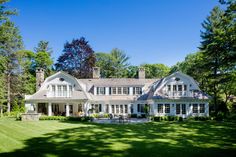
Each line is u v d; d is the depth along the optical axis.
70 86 44.22
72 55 67.75
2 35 37.00
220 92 50.03
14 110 52.41
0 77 44.31
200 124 29.09
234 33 30.44
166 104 42.03
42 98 43.09
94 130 22.61
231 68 37.03
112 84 48.34
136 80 49.91
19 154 13.84
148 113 44.38
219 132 22.62
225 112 43.97
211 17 46.22
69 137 18.92
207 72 46.56
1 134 18.95
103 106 47.38
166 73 90.62
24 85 55.06
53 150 14.82
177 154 14.38
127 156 13.79
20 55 52.41
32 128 23.34
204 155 14.33
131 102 47.00
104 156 13.70
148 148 15.57
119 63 86.31
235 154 14.64
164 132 22.28
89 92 48.47
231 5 27.81
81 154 14.06
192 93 42.34
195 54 62.81
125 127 25.50
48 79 44.41
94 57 68.56
